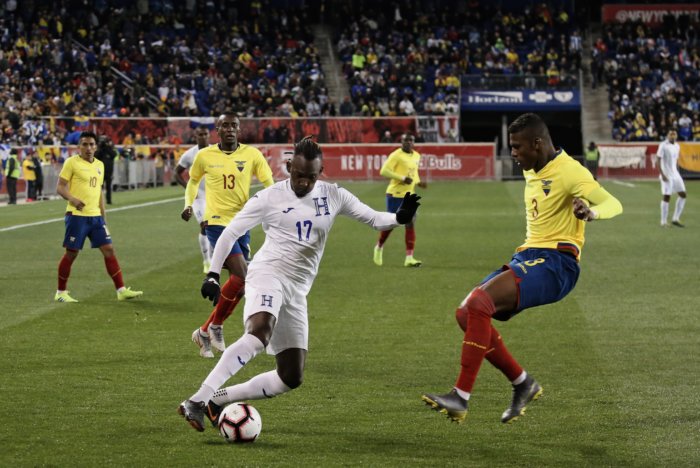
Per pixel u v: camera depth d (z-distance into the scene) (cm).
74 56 18062
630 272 5700
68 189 4616
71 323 4106
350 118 17888
